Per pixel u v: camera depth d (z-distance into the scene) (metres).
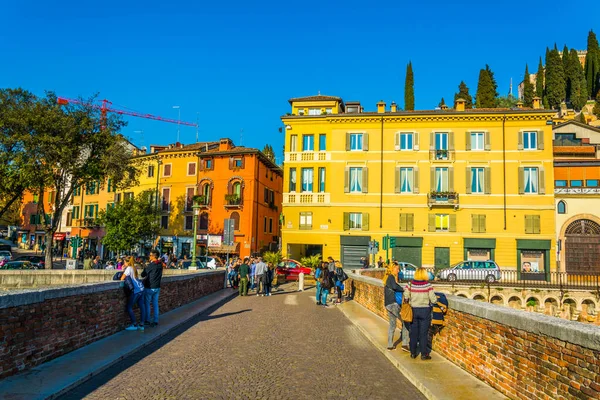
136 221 49.00
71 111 36.12
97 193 65.56
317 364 9.23
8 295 7.18
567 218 40.25
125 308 12.16
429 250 40.72
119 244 48.94
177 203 55.19
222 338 11.86
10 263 36.75
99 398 6.74
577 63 109.81
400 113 41.84
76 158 36.66
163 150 57.50
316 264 38.62
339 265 21.91
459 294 30.98
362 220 41.88
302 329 13.66
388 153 42.06
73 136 35.31
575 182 42.16
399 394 7.31
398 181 41.59
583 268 39.56
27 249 73.75
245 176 51.47
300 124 43.59
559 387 5.53
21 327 7.56
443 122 41.62
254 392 7.19
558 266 39.62
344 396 7.12
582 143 49.78
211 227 52.50
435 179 41.25
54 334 8.61
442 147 41.62
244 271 25.08
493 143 40.81
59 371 7.72
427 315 9.32
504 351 6.95
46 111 34.38
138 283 12.27
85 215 67.06
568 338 5.34
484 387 7.31
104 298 10.90
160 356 9.61
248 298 23.61
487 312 7.47
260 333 12.73
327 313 17.81
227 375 8.18
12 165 33.06
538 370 6.00
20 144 33.91
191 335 12.25
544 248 39.31
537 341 6.05
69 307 9.20
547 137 40.25
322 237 42.31
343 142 42.78
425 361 9.14
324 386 7.65
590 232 39.97
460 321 8.74
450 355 9.19
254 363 9.15
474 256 40.66
